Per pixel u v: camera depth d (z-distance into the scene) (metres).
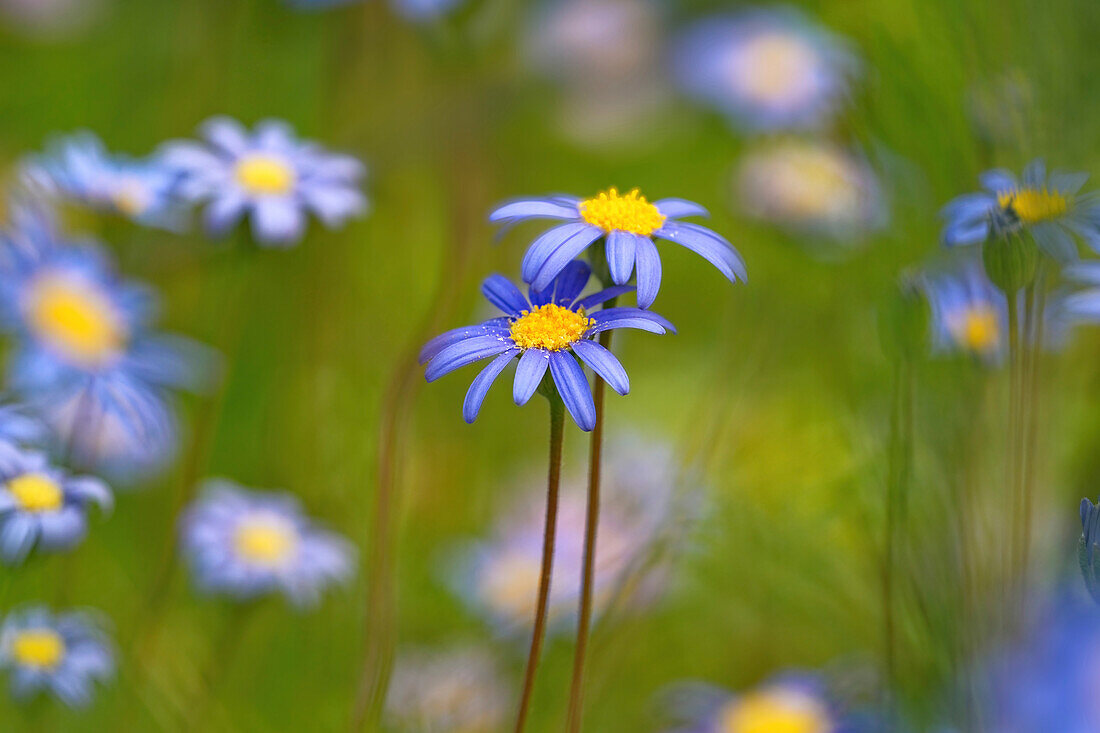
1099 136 0.53
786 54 0.78
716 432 0.62
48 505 0.54
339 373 0.69
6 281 0.60
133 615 0.61
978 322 0.54
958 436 0.54
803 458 0.62
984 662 0.52
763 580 0.60
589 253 0.51
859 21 0.56
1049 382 0.54
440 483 0.68
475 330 0.50
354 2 0.69
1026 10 0.53
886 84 0.55
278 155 0.58
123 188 0.59
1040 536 0.53
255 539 0.60
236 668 0.61
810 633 0.61
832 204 0.64
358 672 0.61
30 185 0.60
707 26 0.84
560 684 0.60
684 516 0.60
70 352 0.61
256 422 0.67
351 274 0.72
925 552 0.54
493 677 0.61
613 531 0.66
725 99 0.79
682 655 0.62
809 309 0.64
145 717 0.59
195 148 0.58
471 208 0.70
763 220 0.67
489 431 0.71
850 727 0.58
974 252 0.54
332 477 0.66
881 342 0.55
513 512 0.67
